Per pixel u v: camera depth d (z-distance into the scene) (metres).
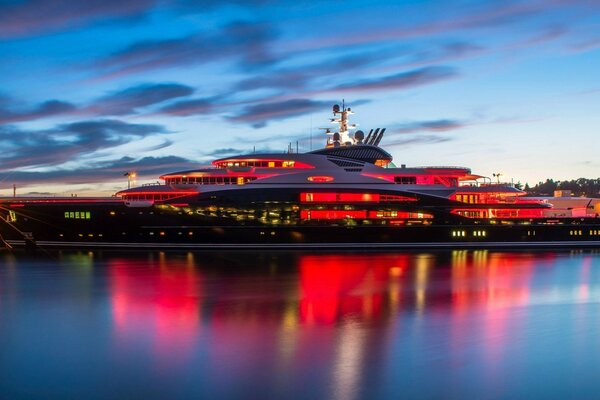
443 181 74.44
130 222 70.69
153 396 28.75
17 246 72.06
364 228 72.31
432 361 33.44
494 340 37.28
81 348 35.31
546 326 40.62
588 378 31.30
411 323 40.75
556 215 90.50
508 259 70.00
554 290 52.41
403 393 29.30
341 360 33.41
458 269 62.59
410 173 73.19
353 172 72.31
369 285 53.16
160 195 70.38
